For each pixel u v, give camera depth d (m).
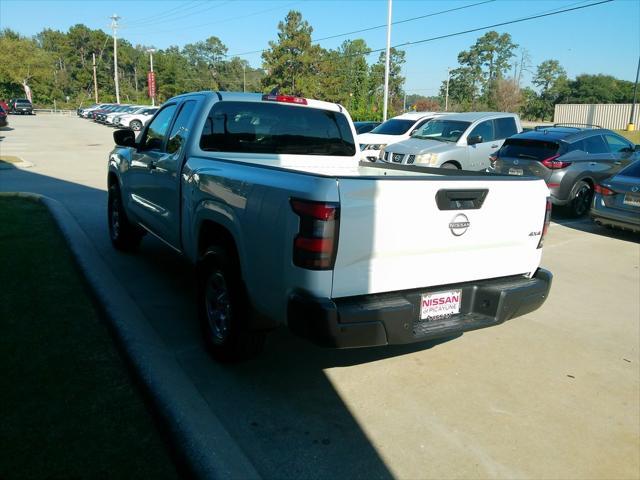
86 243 6.91
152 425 3.11
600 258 8.05
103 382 3.51
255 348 3.90
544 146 11.18
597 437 3.42
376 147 14.78
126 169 6.35
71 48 115.19
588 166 11.16
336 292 3.14
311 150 5.36
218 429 3.17
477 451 3.21
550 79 93.88
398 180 3.20
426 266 3.46
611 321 5.46
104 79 114.88
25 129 36.38
